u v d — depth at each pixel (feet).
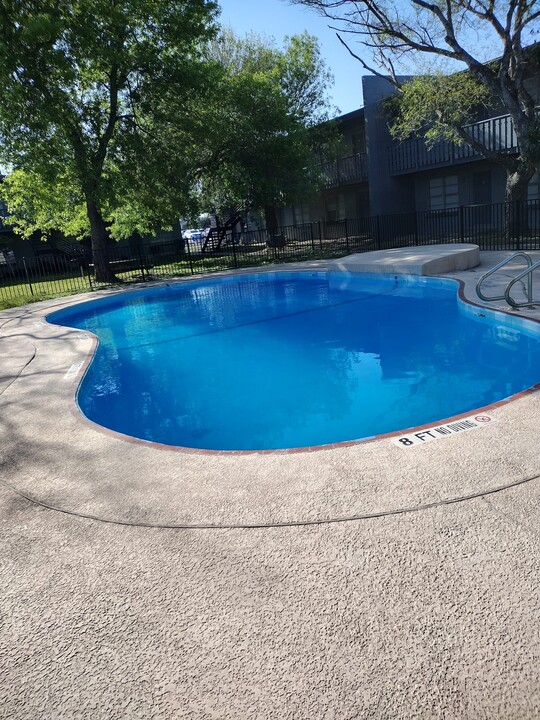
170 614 7.17
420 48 50.34
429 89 52.37
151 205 58.70
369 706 5.45
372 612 6.77
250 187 67.77
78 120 50.16
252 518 9.28
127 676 6.20
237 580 7.70
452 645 6.12
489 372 19.13
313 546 8.29
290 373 21.95
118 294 48.67
